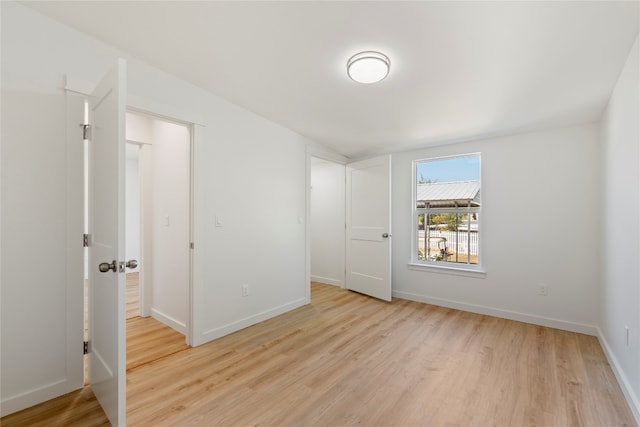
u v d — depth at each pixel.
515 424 1.59
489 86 2.27
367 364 2.23
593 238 2.83
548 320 3.03
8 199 1.61
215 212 2.68
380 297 3.96
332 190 4.85
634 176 1.72
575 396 1.83
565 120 2.83
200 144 2.54
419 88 2.36
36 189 1.70
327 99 2.67
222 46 1.96
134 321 3.14
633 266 1.75
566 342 2.64
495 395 1.85
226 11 1.64
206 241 2.60
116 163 1.42
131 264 1.46
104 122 1.61
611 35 1.64
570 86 2.20
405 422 1.61
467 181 3.67
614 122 2.19
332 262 4.87
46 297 1.74
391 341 2.64
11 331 1.62
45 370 1.73
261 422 1.60
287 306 3.48
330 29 1.74
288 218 3.50
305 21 1.68
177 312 2.89
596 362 2.27
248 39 1.88
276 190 3.32
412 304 3.79
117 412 1.39
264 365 2.20
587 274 2.86
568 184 2.96
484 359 2.31
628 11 1.46
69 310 1.82
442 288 3.72
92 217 1.81
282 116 3.09
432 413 1.68
